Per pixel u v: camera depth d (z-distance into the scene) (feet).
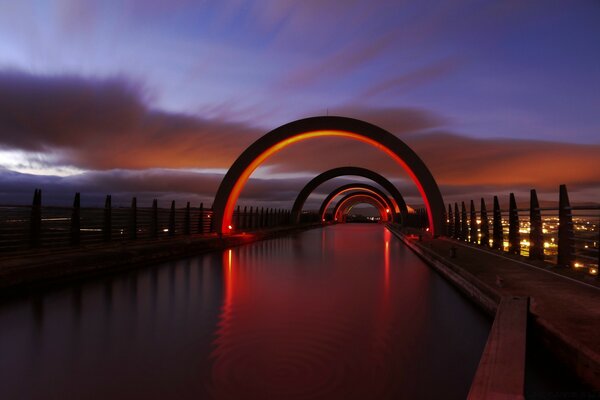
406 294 24.90
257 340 15.31
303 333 16.29
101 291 24.95
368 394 10.71
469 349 14.40
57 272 27.40
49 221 34.68
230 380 11.55
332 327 17.24
